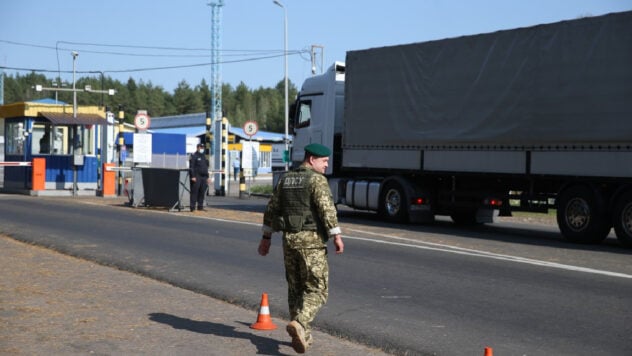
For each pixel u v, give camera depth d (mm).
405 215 27625
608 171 21031
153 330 10102
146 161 45344
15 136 47375
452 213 28812
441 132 26266
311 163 9492
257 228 24656
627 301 12875
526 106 23359
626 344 10023
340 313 11898
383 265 16859
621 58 20688
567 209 22297
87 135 46312
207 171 32250
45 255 17266
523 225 30250
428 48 26750
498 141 24266
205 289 13844
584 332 10688
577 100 21844
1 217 27234
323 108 31672
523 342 10117
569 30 22094
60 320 10555
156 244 20203
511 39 23844
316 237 9195
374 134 28906
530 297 13227
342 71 31734
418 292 13672
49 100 91125
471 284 14500
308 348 9445
